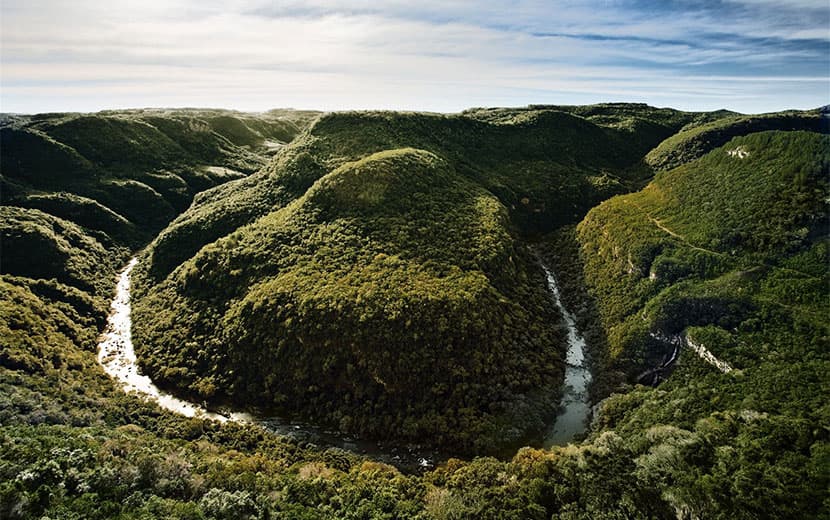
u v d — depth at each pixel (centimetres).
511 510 4738
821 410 5178
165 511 4234
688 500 4431
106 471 4553
